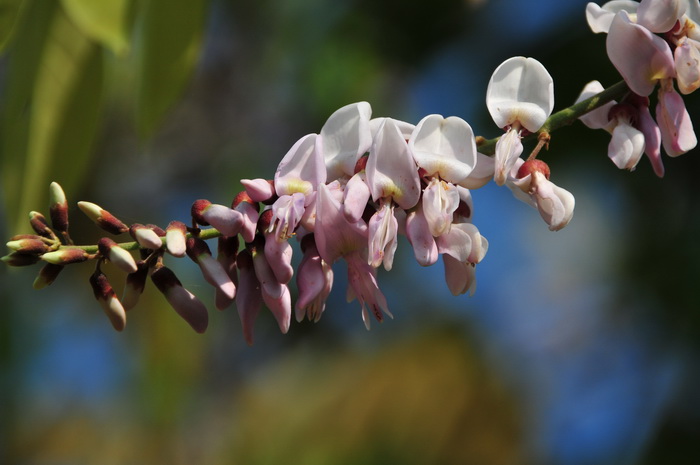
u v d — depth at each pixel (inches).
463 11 292.4
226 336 364.8
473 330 311.4
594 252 336.8
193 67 191.0
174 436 348.5
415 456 274.2
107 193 386.6
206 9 187.9
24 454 349.1
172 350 335.9
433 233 130.6
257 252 133.7
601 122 148.8
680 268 272.5
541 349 345.1
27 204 195.9
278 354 358.6
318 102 335.9
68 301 356.8
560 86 263.0
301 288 134.1
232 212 131.6
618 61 142.4
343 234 132.3
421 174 134.3
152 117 192.1
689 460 261.9
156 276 136.9
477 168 137.3
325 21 348.8
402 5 305.3
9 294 350.6
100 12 180.4
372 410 282.4
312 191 133.5
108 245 133.0
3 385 349.1
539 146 139.3
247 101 404.5
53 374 359.3
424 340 301.0
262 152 390.9
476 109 283.7
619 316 292.4
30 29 192.5
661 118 142.9
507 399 293.6
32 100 193.2
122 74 358.6
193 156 401.4
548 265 370.6
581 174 269.4
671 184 274.8
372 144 133.3
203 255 134.7
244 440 303.1
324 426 285.3
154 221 390.6
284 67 382.3
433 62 302.2
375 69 322.7
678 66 140.9
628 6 159.8
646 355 281.4
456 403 283.3
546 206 136.0
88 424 352.2
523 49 278.7
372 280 132.7
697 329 268.2
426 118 133.8
